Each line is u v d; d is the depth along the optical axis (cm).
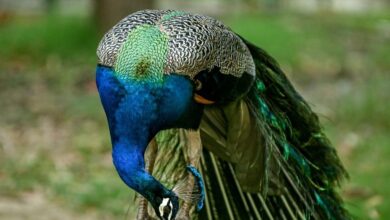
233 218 865
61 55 2338
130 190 1389
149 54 739
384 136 1661
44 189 1402
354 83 2152
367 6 4169
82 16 2778
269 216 865
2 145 1612
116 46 746
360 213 1253
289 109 882
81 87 2075
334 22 3070
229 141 832
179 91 745
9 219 1253
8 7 3569
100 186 1398
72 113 1833
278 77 883
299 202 868
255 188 838
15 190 1391
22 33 2517
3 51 2378
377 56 2462
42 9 3544
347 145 1593
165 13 780
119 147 734
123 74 734
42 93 2017
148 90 733
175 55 745
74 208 1327
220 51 770
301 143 895
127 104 733
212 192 864
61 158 1550
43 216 1282
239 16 3092
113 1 2394
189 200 779
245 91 809
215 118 827
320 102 1938
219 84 777
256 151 828
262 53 879
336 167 919
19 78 2156
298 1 4006
